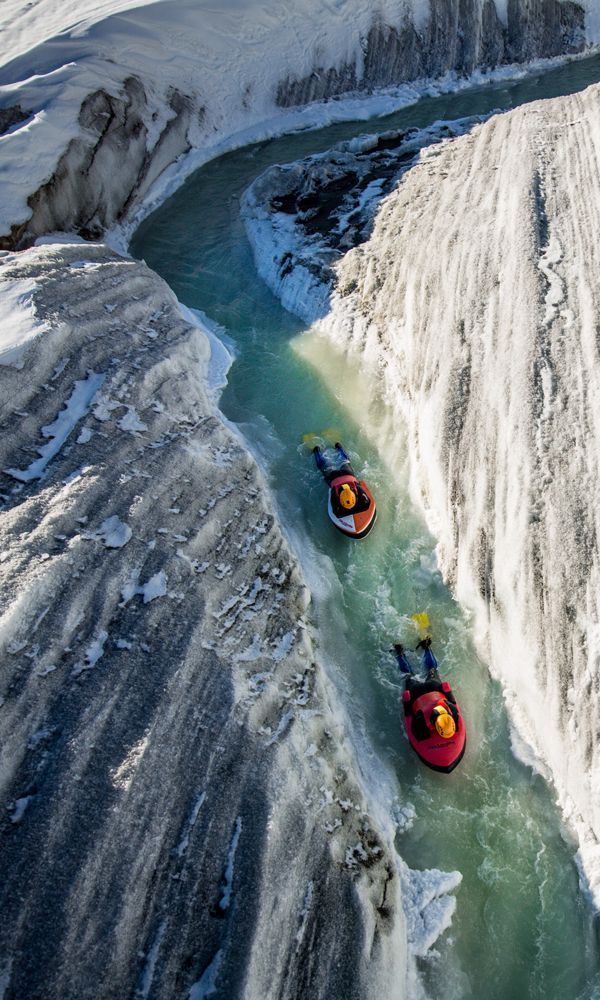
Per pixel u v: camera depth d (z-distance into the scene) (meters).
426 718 7.24
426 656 8.05
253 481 9.68
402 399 11.08
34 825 5.36
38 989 4.79
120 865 5.40
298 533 9.61
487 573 8.23
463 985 5.98
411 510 9.89
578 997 5.81
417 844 6.84
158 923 5.34
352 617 8.74
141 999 5.03
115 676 6.41
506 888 6.50
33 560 6.91
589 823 6.52
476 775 7.25
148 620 6.98
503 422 8.67
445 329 10.45
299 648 7.83
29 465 8.10
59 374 9.37
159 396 9.95
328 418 11.35
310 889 5.87
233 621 7.55
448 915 6.31
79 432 8.66
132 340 10.89
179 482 8.68
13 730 5.81
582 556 7.12
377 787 7.17
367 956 5.65
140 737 6.06
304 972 5.51
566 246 9.83
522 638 7.53
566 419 8.04
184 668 6.67
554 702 7.01
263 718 6.77
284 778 6.30
